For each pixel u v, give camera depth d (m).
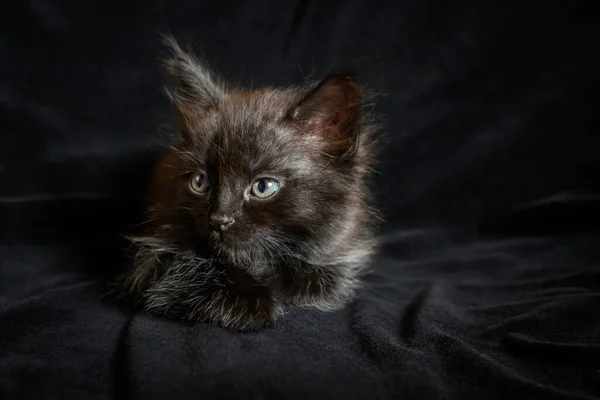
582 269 0.35
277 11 0.41
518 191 0.42
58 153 0.40
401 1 0.41
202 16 0.41
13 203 0.37
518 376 0.24
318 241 0.29
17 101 0.39
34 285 0.32
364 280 0.35
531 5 0.41
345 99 0.29
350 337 0.28
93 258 0.36
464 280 0.35
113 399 0.23
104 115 0.40
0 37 0.39
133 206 0.39
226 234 0.27
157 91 0.41
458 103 0.42
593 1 0.40
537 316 0.29
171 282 0.29
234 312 0.27
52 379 0.24
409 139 0.42
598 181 0.41
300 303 0.30
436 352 0.26
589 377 0.25
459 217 0.43
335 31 0.41
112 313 0.30
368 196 0.36
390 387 0.24
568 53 0.41
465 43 0.41
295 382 0.24
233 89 0.36
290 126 0.29
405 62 0.42
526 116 0.42
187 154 0.29
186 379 0.23
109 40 0.40
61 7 0.39
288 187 0.28
